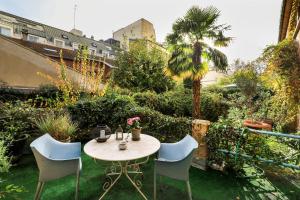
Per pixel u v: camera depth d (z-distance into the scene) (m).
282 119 5.87
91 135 5.07
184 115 8.95
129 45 11.77
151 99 8.41
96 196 2.65
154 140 3.06
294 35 5.46
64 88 5.66
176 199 2.61
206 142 3.51
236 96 10.19
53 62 6.50
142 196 2.66
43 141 2.61
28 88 6.42
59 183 2.96
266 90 7.58
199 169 3.54
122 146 2.61
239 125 3.56
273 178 3.22
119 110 5.06
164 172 2.46
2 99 5.92
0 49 5.96
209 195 2.74
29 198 2.58
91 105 4.96
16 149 3.57
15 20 20.22
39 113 4.23
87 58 7.11
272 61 5.04
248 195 2.76
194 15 7.35
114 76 10.84
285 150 3.40
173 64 7.84
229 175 3.31
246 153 3.30
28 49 6.39
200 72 7.38
